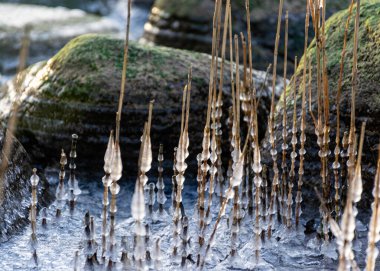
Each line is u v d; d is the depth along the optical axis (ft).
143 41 26.86
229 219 12.81
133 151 16.10
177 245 11.85
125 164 16.21
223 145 16.06
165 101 16.03
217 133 13.97
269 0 22.63
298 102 14.03
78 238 13.14
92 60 16.55
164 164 16.19
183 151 11.29
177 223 11.80
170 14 25.64
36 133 16.57
